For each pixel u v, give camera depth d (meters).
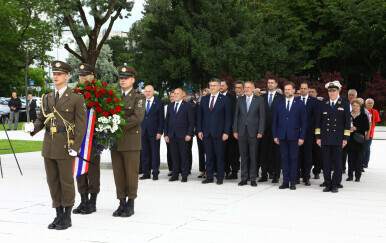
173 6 36.12
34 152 14.30
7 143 17.17
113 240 4.89
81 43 11.52
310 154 8.92
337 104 8.10
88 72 6.26
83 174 6.16
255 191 8.06
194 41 31.19
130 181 6.06
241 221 5.78
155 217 5.99
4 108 29.33
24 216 6.01
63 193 5.39
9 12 37.25
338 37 32.75
